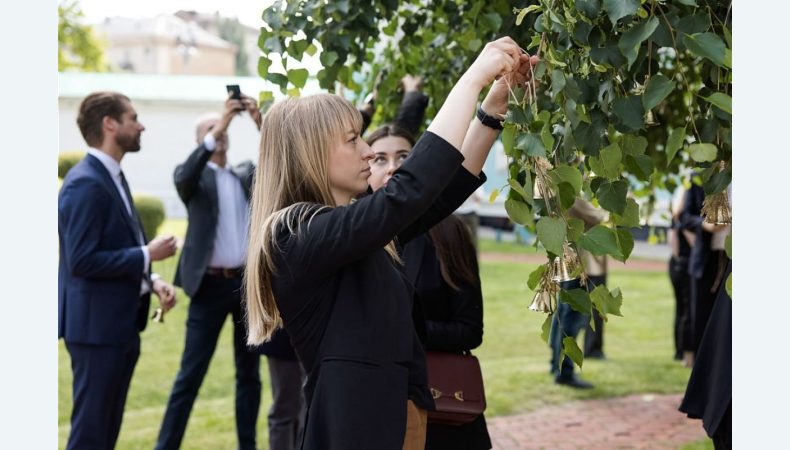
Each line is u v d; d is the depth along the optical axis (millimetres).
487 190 17500
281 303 1999
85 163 4039
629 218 1991
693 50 1798
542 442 5234
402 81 4000
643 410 5906
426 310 2842
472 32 3293
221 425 5637
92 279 3953
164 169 15703
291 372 4242
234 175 4949
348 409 1921
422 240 2879
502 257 15781
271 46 3047
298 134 2047
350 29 3137
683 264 7113
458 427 2738
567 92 1989
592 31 1991
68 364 7438
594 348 7582
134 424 5672
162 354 7809
